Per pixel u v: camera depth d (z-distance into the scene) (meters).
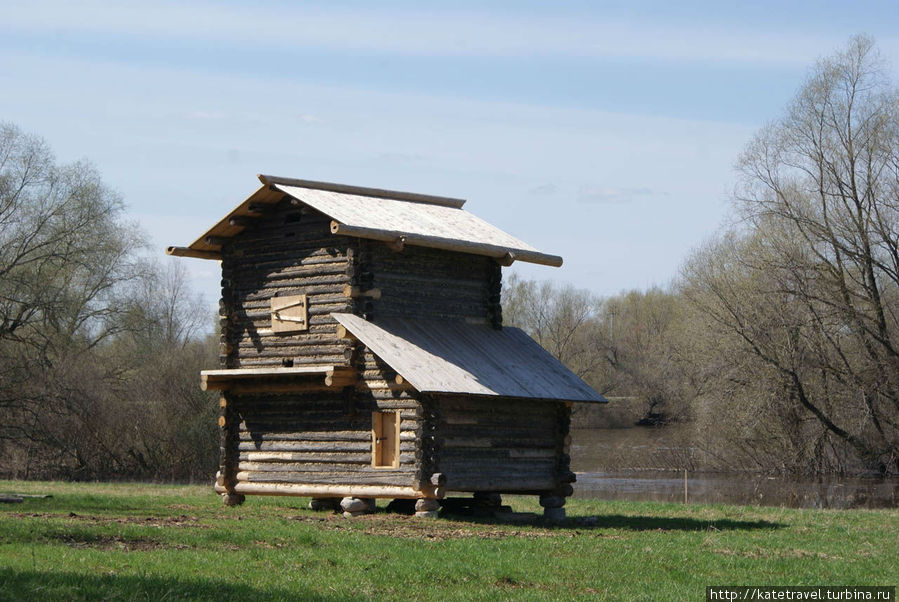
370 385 27.84
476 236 30.67
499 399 28.56
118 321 61.53
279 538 20.52
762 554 21.78
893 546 24.11
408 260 29.83
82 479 56.53
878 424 53.16
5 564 15.80
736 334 53.88
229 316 31.02
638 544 22.42
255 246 30.83
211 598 14.41
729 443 58.12
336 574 16.89
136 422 59.16
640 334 107.19
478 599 15.62
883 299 54.03
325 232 29.47
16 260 55.31
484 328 31.62
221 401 30.94
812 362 52.75
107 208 60.09
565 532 24.89
